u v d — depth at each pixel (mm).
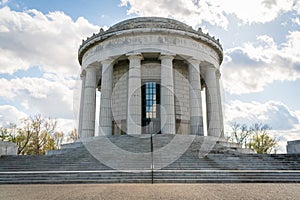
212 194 10688
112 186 14047
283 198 9625
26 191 12180
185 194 10680
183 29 36281
